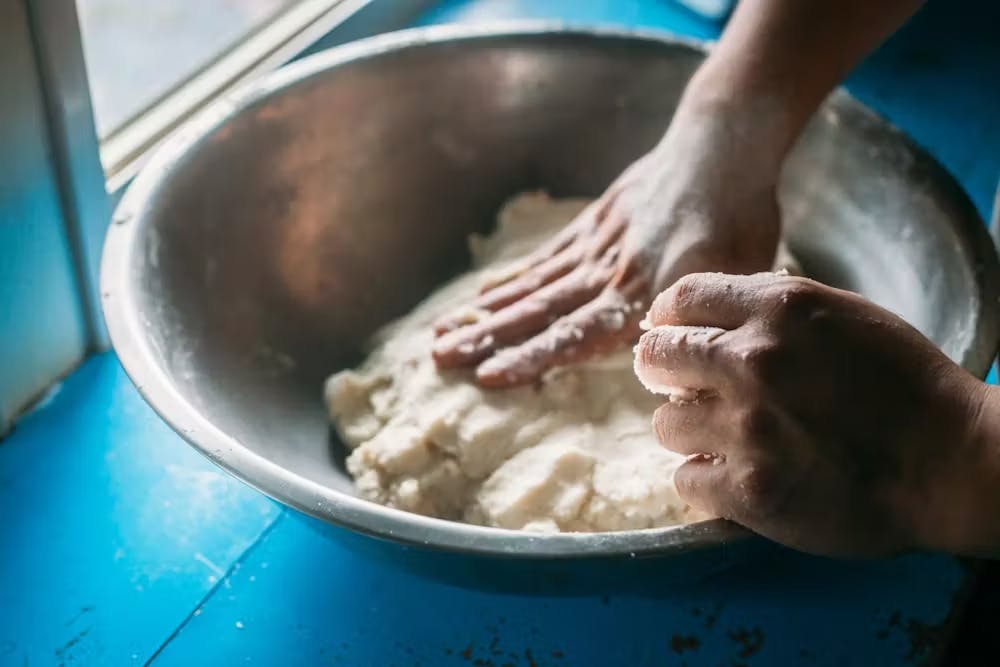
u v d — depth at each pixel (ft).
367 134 2.43
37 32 2.11
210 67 2.73
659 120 2.54
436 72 2.45
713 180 2.16
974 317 1.96
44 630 2.02
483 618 2.04
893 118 3.11
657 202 2.19
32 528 2.16
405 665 1.98
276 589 2.08
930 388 1.62
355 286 2.46
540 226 2.55
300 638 2.02
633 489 2.01
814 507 1.64
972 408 1.62
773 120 2.18
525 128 2.56
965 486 1.61
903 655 1.99
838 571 2.09
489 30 2.46
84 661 1.99
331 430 2.26
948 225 2.14
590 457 2.06
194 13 2.96
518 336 2.17
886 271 2.25
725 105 2.18
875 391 1.61
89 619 2.04
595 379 2.16
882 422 1.61
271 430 2.17
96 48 2.82
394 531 1.67
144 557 2.12
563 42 2.48
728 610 2.04
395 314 2.50
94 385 2.42
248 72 2.74
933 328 2.06
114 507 2.20
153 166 2.13
